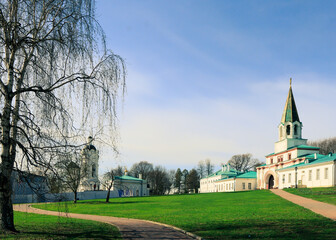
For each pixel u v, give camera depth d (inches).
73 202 2101.4
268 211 1122.0
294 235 663.1
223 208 1322.6
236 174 4845.0
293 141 3206.2
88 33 601.0
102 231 757.3
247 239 639.8
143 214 1269.7
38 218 1092.5
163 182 5388.8
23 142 578.2
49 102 573.0
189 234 729.6
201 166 6220.5
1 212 626.2
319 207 1179.9
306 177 2603.3
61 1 600.1
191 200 1948.8
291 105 3302.2
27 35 586.9
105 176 2274.9
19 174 575.8
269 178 3518.7
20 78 597.9
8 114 577.0
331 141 4448.8
